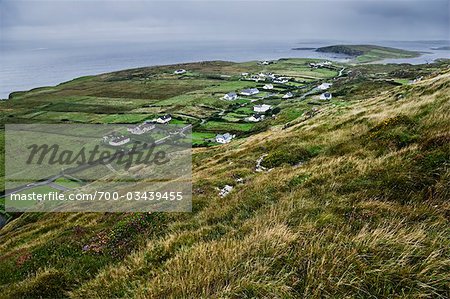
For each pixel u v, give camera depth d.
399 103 31.48
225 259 8.13
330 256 7.23
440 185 9.72
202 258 8.60
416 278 6.20
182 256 9.56
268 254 7.95
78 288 10.60
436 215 8.45
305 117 64.69
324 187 12.38
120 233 14.48
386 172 11.64
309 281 6.67
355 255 7.04
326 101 155.25
